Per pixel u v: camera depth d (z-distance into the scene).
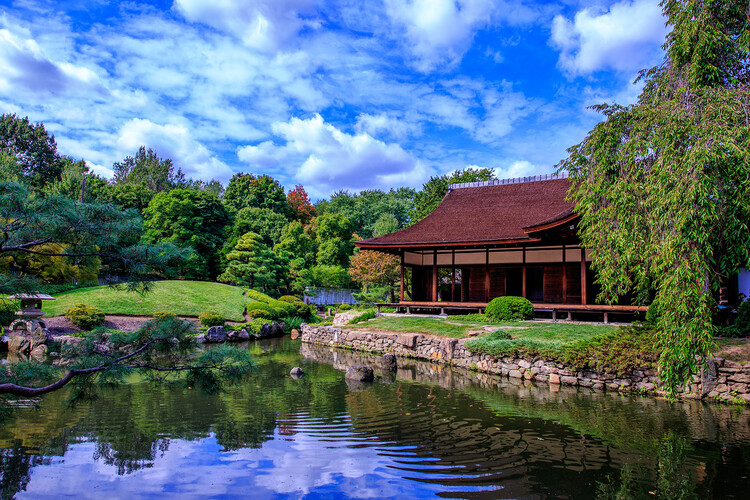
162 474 6.64
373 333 20.30
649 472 6.64
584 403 10.68
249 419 9.47
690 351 7.66
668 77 11.75
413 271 24.66
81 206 5.70
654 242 9.01
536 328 16.80
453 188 29.25
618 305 18.05
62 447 7.79
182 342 6.96
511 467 6.86
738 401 10.41
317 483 6.33
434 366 16.33
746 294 16.03
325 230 59.50
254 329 27.00
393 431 8.63
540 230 18.59
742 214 8.02
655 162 9.34
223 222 49.16
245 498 5.88
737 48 11.52
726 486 6.15
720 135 7.89
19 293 6.95
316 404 10.72
